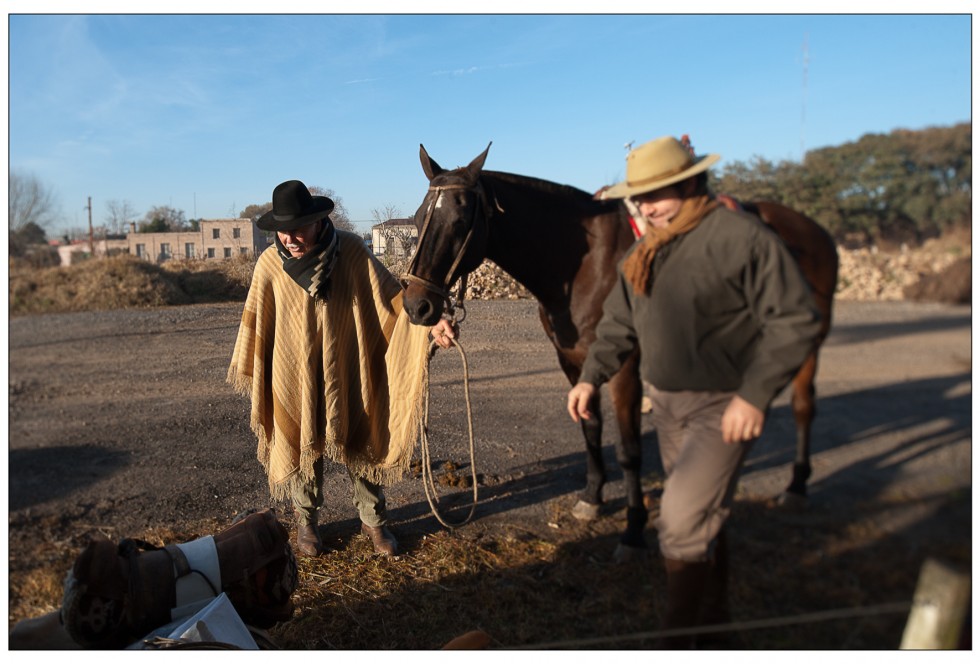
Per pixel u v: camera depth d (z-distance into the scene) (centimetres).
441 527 255
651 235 162
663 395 171
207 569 195
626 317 181
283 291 246
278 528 209
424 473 248
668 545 160
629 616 187
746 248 145
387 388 253
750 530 176
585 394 187
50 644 186
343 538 266
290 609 212
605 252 231
